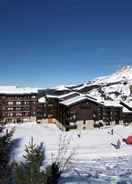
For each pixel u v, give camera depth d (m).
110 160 49.38
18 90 98.31
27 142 57.66
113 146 58.88
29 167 11.32
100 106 82.38
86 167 44.12
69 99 87.38
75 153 51.66
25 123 94.19
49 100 99.19
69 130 76.88
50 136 66.12
